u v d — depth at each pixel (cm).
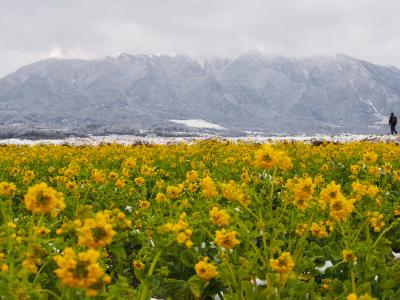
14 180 1334
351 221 704
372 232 720
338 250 596
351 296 314
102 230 299
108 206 895
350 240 570
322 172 1364
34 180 1275
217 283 505
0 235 455
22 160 1723
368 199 760
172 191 640
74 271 275
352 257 461
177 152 2100
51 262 495
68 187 781
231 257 497
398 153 1794
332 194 431
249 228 559
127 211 889
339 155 1775
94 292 283
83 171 1265
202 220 576
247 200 537
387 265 529
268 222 488
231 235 407
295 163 1574
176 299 482
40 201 328
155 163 1775
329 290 468
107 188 1010
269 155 478
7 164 1662
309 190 443
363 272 493
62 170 1180
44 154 1942
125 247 723
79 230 299
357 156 1711
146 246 588
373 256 491
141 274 525
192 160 1742
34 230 528
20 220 686
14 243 469
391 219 784
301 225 563
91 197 982
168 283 490
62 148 2428
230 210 557
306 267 507
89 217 345
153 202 877
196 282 464
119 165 1759
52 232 706
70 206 825
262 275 477
